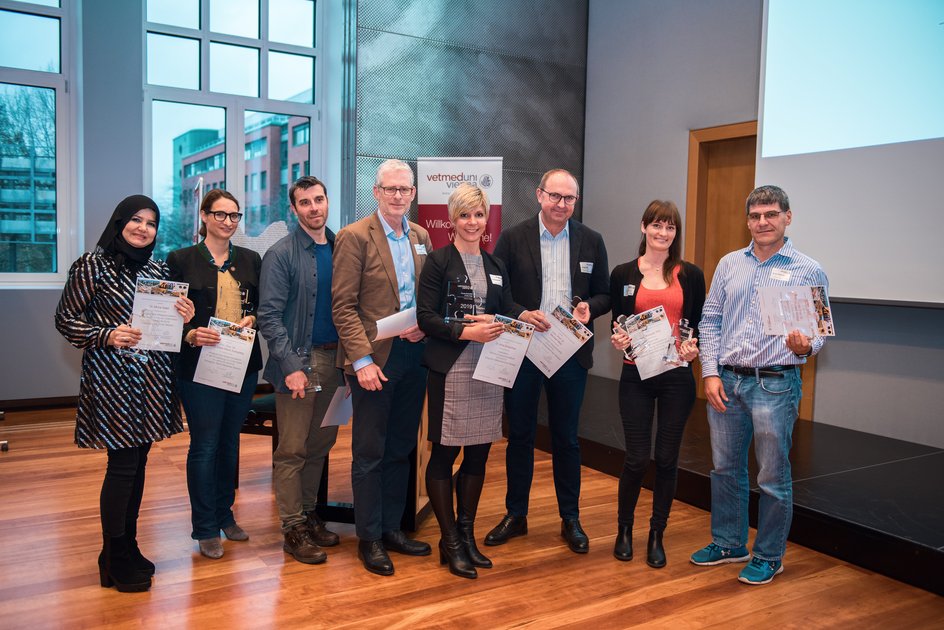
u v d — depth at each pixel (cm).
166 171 613
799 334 244
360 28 569
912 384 443
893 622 242
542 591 260
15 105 560
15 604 241
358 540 306
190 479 282
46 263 580
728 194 577
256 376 296
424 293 263
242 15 636
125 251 240
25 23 560
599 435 445
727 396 272
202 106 623
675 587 266
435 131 608
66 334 231
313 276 286
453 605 247
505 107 644
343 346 266
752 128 535
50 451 437
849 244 432
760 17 527
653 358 270
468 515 280
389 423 289
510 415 305
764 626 238
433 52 602
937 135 388
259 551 292
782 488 264
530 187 663
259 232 657
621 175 652
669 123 604
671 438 278
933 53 387
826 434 461
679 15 591
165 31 601
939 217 389
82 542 296
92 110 568
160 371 246
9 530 309
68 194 580
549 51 666
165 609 239
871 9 416
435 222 540
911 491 337
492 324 256
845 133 432
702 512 353
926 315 434
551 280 300
